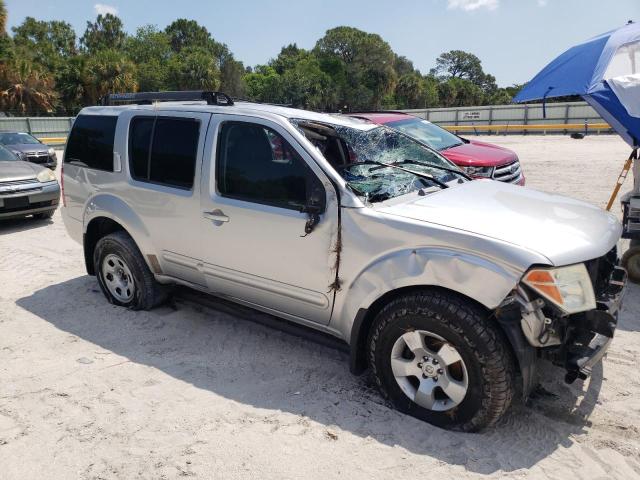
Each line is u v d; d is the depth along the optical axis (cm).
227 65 7138
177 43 9419
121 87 4419
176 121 414
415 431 307
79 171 487
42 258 669
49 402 341
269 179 357
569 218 328
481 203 341
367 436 303
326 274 334
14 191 812
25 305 507
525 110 3309
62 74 4406
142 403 339
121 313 481
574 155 1708
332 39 8400
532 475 273
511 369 286
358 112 954
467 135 3162
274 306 376
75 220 502
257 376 373
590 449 293
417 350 304
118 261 478
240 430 311
